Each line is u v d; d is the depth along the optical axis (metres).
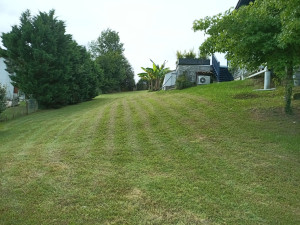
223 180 3.62
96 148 5.34
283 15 4.38
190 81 15.30
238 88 10.10
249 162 4.12
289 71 6.00
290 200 3.08
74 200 3.27
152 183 3.63
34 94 13.98
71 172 4.17
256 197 3.16
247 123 5.86
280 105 6.68
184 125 6.34
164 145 5.18
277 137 4.94
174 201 3.14
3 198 3.41
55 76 13.86
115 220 2.83
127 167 4.26
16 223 2.83
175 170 4.03
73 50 15.78
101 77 21.34
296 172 3.72
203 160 4.32
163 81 20.36
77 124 8.03
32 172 4.26
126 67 40.69
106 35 47.28
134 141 5.60
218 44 6.14
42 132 7.61
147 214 2.91
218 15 5.88
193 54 19.62
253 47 5.66
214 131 5.66
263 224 2.67
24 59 13.38
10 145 6.36
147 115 7.86
